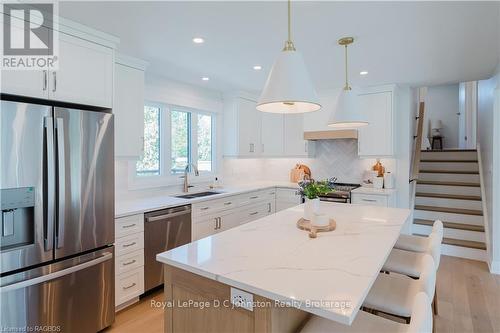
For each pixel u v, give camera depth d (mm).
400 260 2160
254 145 4762
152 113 3664
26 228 1858
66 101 2096
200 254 1567
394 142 4012
